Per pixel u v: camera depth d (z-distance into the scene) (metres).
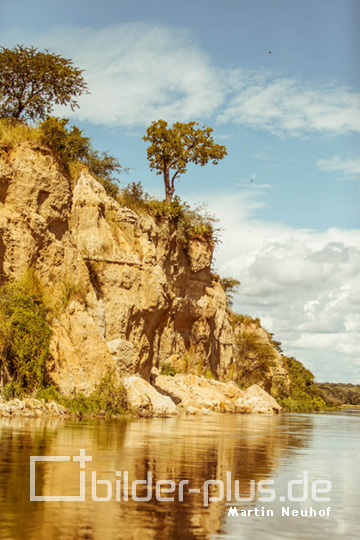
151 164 60.38
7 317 27.69
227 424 29.23
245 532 8.15
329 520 9.07
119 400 30.53
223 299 63.53
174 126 60.09
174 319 51.84
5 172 32.56
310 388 109.31
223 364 62.12
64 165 39.59
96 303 35.19
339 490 11.47
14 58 42.94
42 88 44.25
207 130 60.50
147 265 43.97
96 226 40.53
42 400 26.56
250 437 22.08
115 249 41.53
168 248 53.16
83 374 29.58
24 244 31.73
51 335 28.33
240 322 75.44
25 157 33.59
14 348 27.02
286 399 76.44
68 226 36.03
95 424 23.08
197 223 59.28
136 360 42.44
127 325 41.31
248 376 71.00
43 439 16.17
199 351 55.72
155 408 33.34
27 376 27.03
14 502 8.91
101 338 31.69
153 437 19.16
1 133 34.03
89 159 48.53
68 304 32.50
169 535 7.77
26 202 33.06
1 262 31.02
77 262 34.91
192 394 45.09
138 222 45.84
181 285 55.81
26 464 11.93
